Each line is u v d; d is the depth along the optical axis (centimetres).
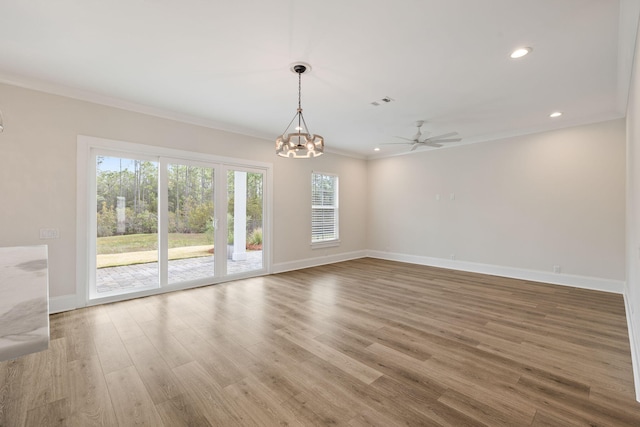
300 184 610
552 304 375
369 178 755
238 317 329
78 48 260
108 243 385
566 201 469
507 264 531
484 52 265
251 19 221
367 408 179
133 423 166
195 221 461
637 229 233
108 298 378
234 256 509
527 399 187
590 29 230
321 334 285
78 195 354
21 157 319
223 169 492
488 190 554
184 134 443
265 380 208
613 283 429
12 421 167
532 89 344
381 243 733
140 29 233
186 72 305
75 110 352
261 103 390
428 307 364
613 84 328
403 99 375
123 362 232
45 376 212
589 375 214
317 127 502
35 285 108
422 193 653
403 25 227
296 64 288
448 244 611
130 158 401
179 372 218
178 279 442
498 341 270
